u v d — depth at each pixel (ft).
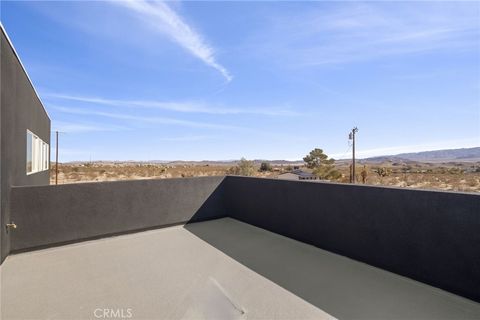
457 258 8.39
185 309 7.93
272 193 16.84
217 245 14.32
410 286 9.21
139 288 9.34
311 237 14.11
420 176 119.75
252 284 9.57
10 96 12.92
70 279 10.14
